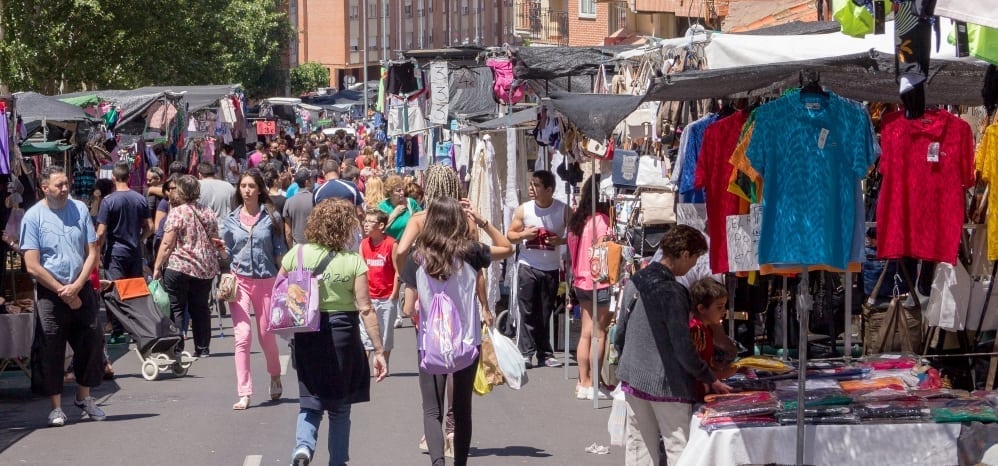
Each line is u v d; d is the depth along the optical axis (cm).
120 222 1847
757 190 880
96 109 2488
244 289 1397
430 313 959
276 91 10575
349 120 9019
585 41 4434
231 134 3691
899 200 971
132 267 1862
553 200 1591
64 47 4503
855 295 1206
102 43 4666
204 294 1775
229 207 2194
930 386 918
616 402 990
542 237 1594
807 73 845
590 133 1132
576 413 1339
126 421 1314
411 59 2617
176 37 4950
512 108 2155
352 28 12975
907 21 750
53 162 2298
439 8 10375
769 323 1250
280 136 5588
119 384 1573
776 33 1463
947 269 1060
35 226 1272
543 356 1675
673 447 892
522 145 2056
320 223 983
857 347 1242
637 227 1334
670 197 1288
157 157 3058
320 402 970
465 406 975
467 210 1070
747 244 912
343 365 974
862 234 863
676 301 866
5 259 1544
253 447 1179
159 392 1506
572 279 1530
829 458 835
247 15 7906
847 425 841
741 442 831
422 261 965
